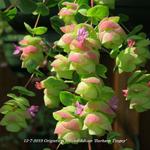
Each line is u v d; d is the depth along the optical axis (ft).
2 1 2.62
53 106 2.30
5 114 2.36
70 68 2.11
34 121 4.88
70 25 2.20
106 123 2.08
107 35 2.16
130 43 2.29
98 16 2.27
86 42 2.11
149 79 2.30
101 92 2.12
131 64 2.28
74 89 2.29
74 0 2.44
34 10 2.48
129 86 2.31
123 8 2.57
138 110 2.32
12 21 2.72
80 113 2.11
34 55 2.38
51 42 2.64
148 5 2.56
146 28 2.70
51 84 2.28
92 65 2.10
